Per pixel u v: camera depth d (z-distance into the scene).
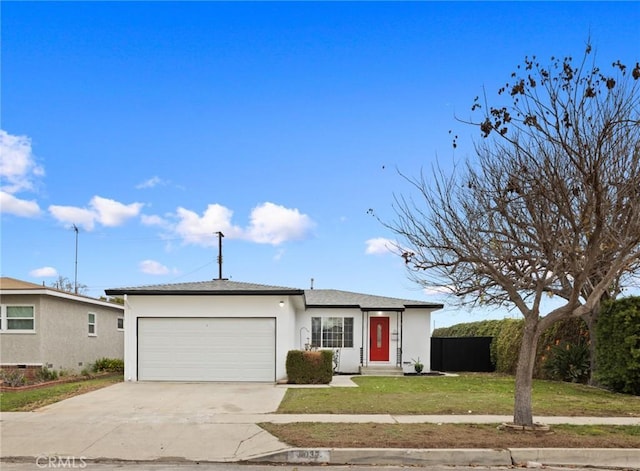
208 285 19.64
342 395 14.32
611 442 8.91
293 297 19.11
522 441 8.93
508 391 15.66
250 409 12.06
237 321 18.30
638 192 9.15
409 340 23.77
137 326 18.20
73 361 21.48
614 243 9.39
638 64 8.76
